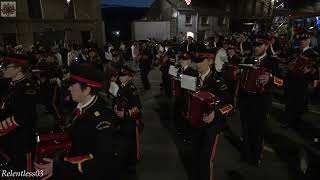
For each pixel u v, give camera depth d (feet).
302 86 22.72
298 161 18.29
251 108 16.61
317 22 51.80
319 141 20.97
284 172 17.10
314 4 103.76
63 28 70.90
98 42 77.61
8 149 13.33
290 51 28.91
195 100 13.73
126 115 16.42
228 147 20.51
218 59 21.65
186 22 82.28
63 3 70.74
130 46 68.33
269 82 16.02
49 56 35.06
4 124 12.89
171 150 20.39
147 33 83.30
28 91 13.29
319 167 17.54
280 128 23.61
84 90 8.97
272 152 19.60
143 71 40.32
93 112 8.97
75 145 8.93
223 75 18.89
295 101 23.09
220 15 87.97
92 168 8.68
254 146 17.53
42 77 23.82
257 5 98.53
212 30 87.56
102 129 8.80
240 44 32.27
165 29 82.28
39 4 66.90
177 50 34.30
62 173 8.66
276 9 93.66
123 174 16.85
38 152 8.82
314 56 21.99
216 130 13.60
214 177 16.60
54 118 25.22
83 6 74.28
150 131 24.09
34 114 13.42
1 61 14.46
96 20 76.74
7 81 14.57
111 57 26.04
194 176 14.46
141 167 17.97
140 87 42.11
